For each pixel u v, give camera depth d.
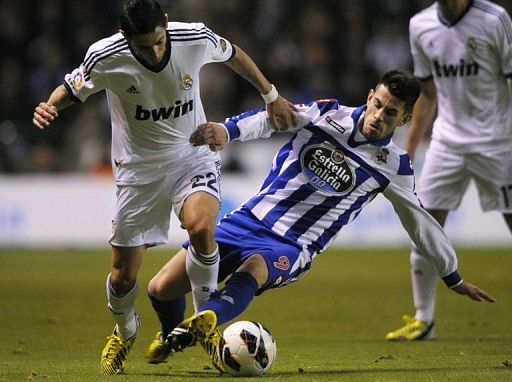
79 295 37.94
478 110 27.19
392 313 33.25
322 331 28.83
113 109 20.20
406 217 20.94
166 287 20.36
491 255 54.56
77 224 61.03
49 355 23.47
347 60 68.06
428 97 27.59
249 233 20.25
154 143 19.98
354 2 70.94
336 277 45.59
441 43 27.00
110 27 68.56
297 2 71.06
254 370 18.69
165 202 20.34
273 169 20.97
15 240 60.50
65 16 68.31
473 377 18.75
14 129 62.38
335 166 20.45
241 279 19.00
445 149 27.67
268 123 20.81
